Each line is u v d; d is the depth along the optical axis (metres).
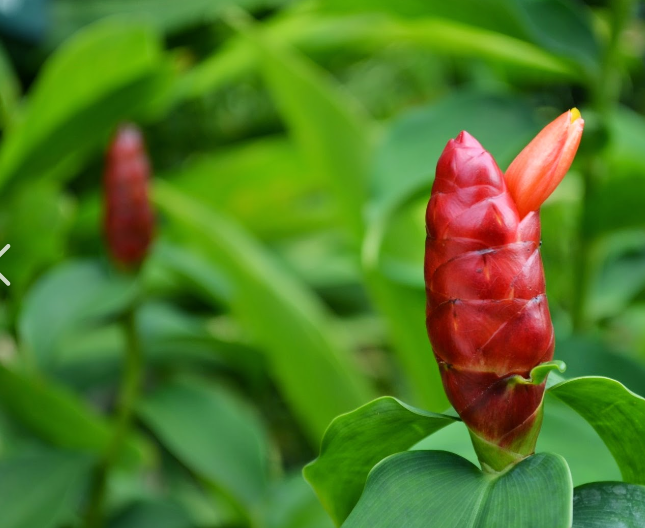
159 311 1.06
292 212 1.69
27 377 0.95
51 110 1.21
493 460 0.54
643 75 2.31
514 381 0.53
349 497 0.57
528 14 0.90
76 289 0.89
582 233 0.98
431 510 0.52
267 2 1.72
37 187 1.35
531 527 0.50
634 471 0.56
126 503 1.08
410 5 0.95
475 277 0.53
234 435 1.04
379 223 0.81
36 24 1.69
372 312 1.71
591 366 0.78
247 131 2.40
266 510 0.99
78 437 1.05
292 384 1.25
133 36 1.16
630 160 0.97
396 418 0.54
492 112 0.87
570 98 2.07
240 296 1.22
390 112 2.57
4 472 0.90
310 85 1.23
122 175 0.90
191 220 1.23
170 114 2.26
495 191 0.53
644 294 1.02
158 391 1.07
